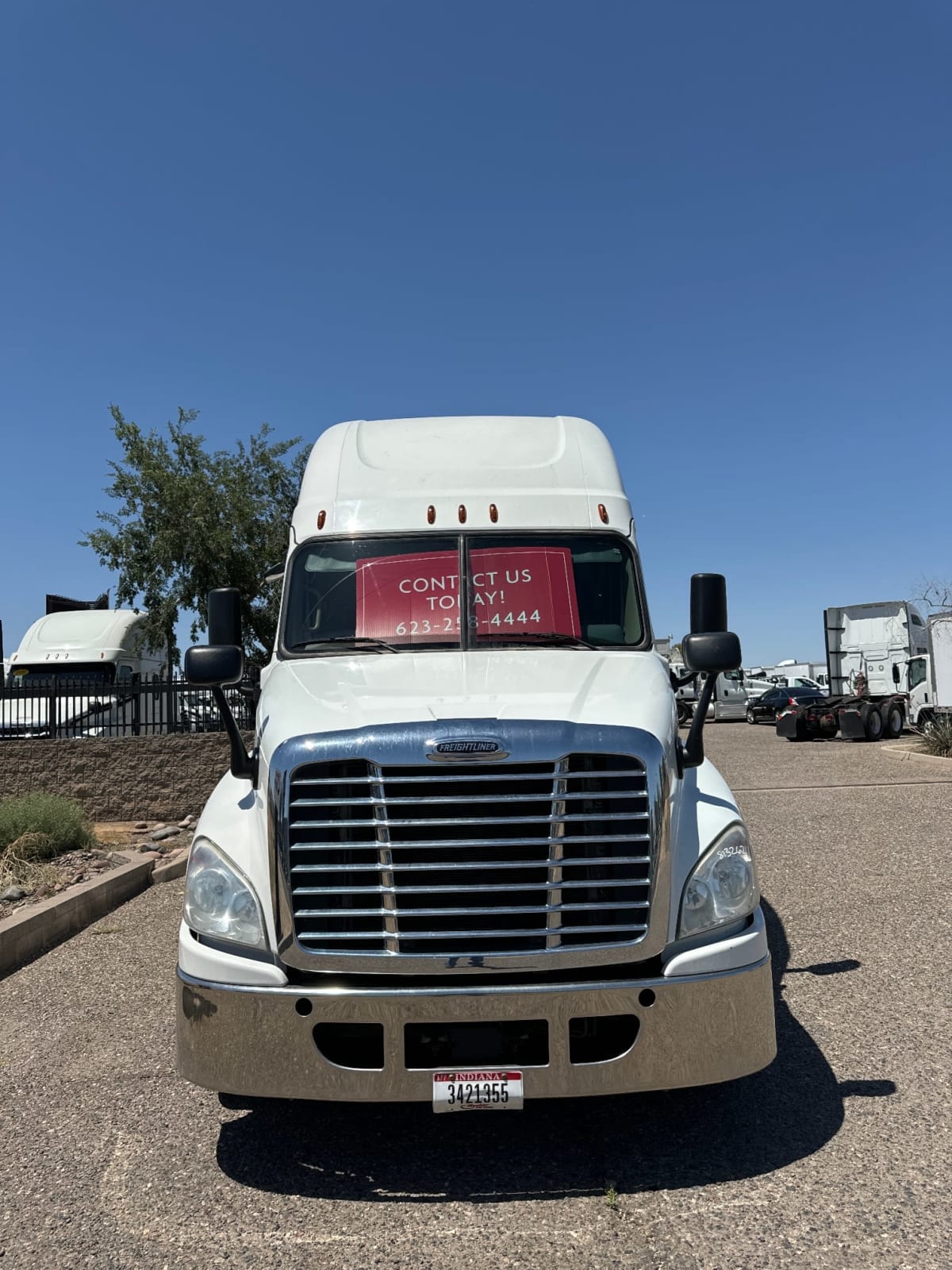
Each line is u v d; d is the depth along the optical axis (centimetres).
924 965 563
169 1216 328
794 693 3394
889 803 1173
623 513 511
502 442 544
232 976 341
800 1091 408
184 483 2031
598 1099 409
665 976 336
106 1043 488
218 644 455
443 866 336
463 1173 353
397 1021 329
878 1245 298
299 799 342
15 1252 309
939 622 1984
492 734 340
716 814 372
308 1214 328
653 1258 296
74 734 1200
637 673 423
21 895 743
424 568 485
